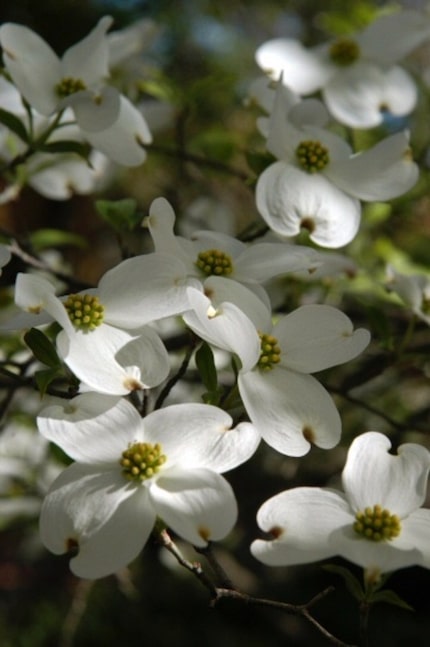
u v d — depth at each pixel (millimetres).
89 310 856
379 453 840
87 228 1882
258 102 1072
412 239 1309
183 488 818
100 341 854
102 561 807
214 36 1854
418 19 1133
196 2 1839
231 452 830
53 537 812
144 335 859
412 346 1112
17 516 1224
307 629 2031
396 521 820
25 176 1132
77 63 1007
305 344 873
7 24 995
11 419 1184
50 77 1004
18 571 1919
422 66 1411
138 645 1991
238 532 1427
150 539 860
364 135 1246
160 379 851
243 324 843
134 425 831
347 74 1129
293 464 1267
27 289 851
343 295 1220
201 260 896
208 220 1224
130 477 821
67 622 1326
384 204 1211
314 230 950
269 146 962
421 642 2107
